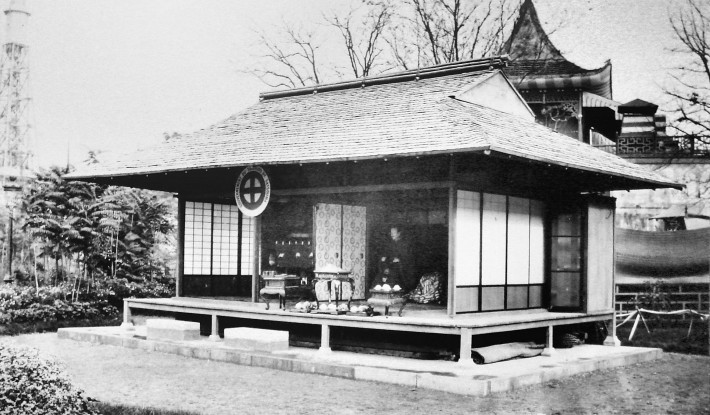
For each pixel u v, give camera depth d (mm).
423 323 10273
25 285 19047
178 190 14906
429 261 12789
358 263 13227
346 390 9070
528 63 19359
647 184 13570
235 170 13383
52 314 16688
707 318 15672
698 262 17391
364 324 10797
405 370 9750
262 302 13070
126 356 11914
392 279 13086
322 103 15039
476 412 7898
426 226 12820
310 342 12289
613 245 13586
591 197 12969
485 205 11562
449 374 9461
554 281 13023
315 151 11484
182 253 14836
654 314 16547
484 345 11336
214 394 8789
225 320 13641
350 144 11281
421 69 14422
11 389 5641
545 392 9102
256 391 8984
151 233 22016
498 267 11836
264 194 12281
